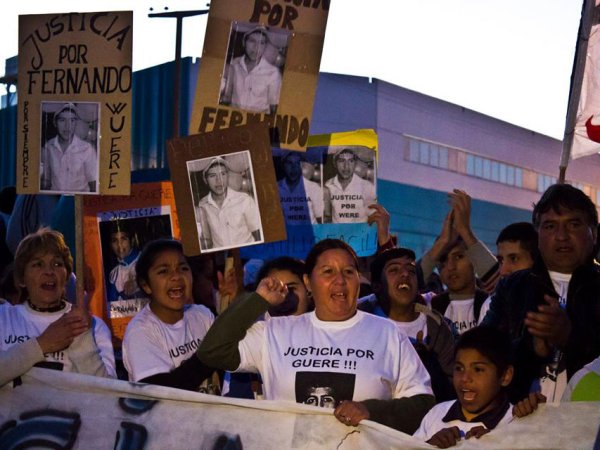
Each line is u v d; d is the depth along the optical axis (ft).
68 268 14.85
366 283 20.40
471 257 19.15
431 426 12.64
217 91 16.49
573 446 11.37
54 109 15.60
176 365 15.02
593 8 16.67
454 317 19.56
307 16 16.70
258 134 15.20
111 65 15.48
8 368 13.20
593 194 86.63
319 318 12.99
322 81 68.90
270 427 12.58
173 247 15.49
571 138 16.87
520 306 13.70
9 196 29.30
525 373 13.46
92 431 13.30
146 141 62.23
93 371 14.01
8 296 18.65
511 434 11.59
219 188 15.30
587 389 12.23
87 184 15.37
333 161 20.02
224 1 16.63
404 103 75.92
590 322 13.01
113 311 18.94
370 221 19.85
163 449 13.00
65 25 15.71
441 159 80.53
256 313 12.72
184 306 16.29
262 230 15.14
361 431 12.10
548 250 13.66
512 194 90.27
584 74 16.79
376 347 12.67
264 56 16.58
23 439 13.46
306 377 12.50
